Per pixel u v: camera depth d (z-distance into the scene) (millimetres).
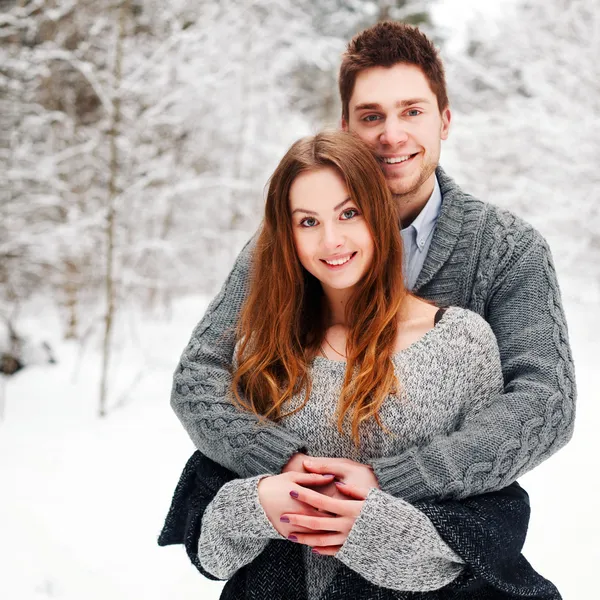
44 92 6461
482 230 1535
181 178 7027
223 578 1245
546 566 2639
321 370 1254
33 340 5996
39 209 6383
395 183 1588
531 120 6906
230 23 7496
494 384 1227
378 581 1092
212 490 1296
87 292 7047
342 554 1084
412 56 1545
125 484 3543
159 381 5617
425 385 1183
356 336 1233
